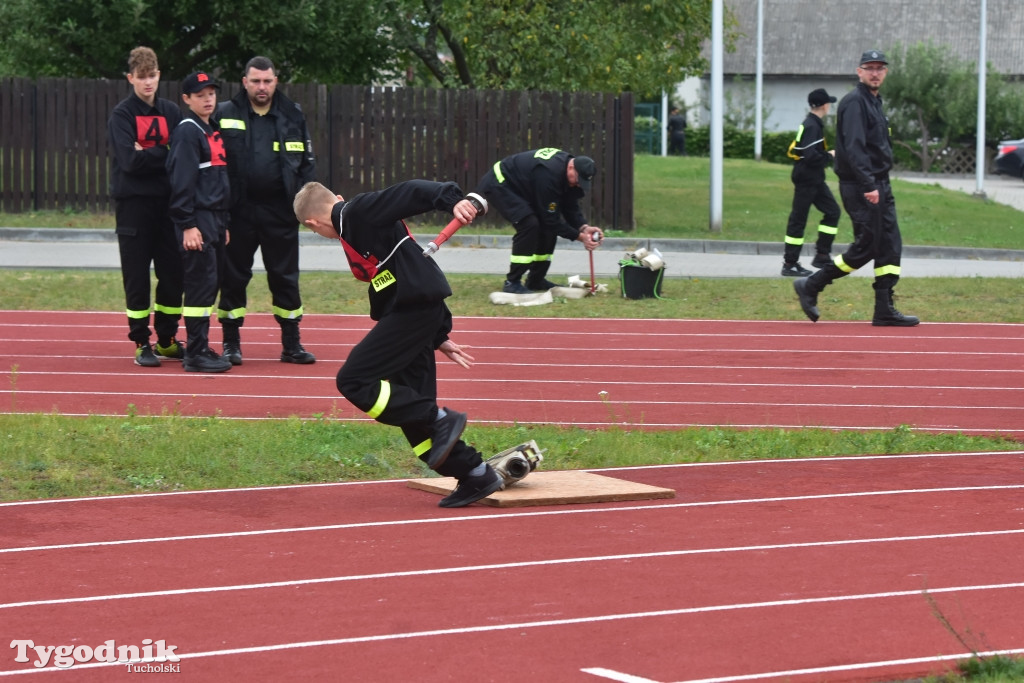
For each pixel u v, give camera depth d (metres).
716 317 34.19
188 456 18.30
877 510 16.25
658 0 64.69
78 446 18.56
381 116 51.44
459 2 60.19
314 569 13.60
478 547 14.43
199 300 25.98
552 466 18.75
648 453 19.33
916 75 113.69
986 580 13.35
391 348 15.43
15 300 34.22
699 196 60.72
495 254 44.88
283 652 11.21
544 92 50.78
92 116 50.59
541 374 26.72
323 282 37.41
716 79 50.31
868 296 37.03
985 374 27.22
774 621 12.04
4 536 14.80
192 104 25.14
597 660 11.02
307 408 22.73
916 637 11.62
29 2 56.72
